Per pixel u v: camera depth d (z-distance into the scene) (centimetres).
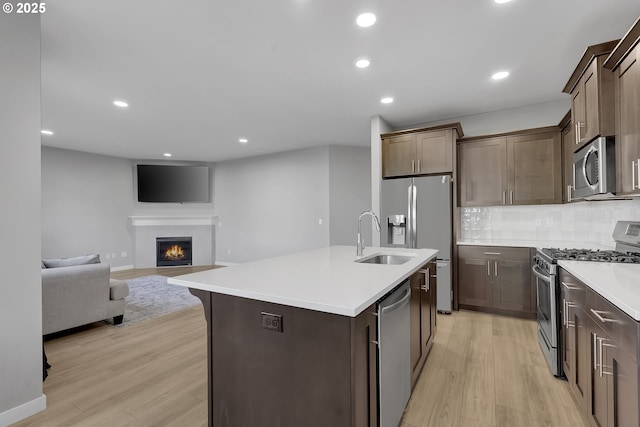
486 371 235
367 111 397
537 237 378
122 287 352
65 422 181
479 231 409
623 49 184
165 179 707
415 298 205
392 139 412
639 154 170
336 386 124
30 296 187
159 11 201
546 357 245
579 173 246
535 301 340
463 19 212
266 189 667
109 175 667
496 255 359
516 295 350
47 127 459
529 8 202
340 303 121
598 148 207
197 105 372
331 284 151
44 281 291
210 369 158
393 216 394
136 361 257
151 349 280
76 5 194
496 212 401
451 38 235
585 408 169
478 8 201
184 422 181
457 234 391
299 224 626
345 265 203
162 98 350
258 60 267
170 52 252
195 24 215
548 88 328
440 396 204
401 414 172
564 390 208
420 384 218
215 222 745
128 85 314
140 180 695
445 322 341
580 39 237
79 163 620
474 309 374
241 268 194
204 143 567
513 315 354
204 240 734
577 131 250
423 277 232
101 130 478
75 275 312
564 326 213
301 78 302
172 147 596
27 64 185
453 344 284
